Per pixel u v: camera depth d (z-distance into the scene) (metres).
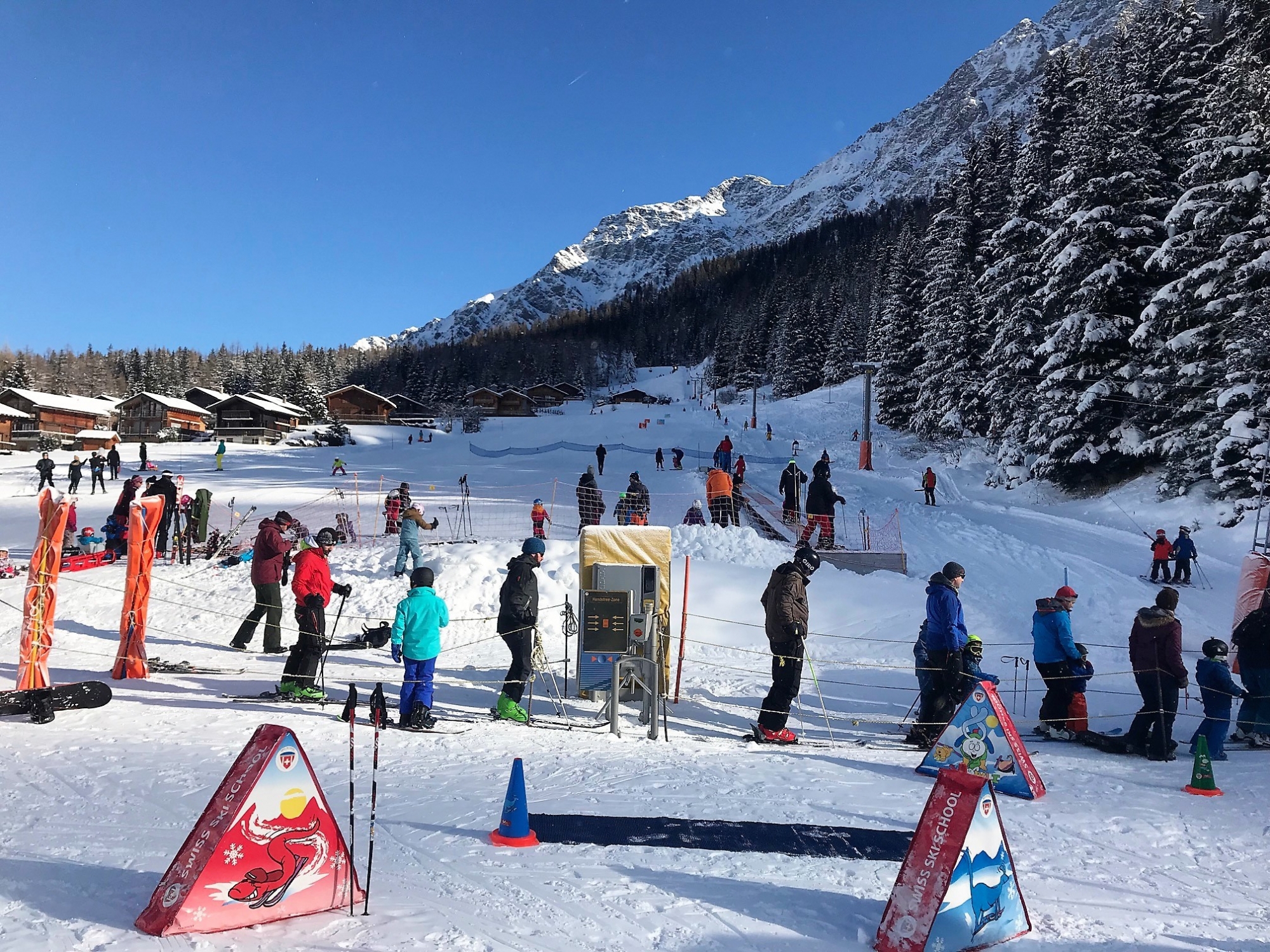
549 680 10.27
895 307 56.44
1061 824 5.60
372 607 13.12
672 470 39.94
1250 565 10.98
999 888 3.78
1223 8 36.94
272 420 72.25
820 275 142.62
